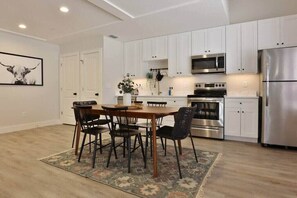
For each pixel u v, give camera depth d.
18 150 3.08
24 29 4.21
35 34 4.57
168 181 2.05
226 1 3.40
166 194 1.80
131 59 5.13
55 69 5.48
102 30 4.25
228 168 2.38
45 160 2.64
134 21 3.68
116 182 2.03
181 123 2.20
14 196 1.78
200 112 3.91
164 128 2.55
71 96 5.34
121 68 5.21
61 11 3.27
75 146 3.12
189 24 3.85
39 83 5.09
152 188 1.91
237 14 3.94
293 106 3.07
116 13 3.28
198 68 4.17
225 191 1.85
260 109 3.49
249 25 3.68
